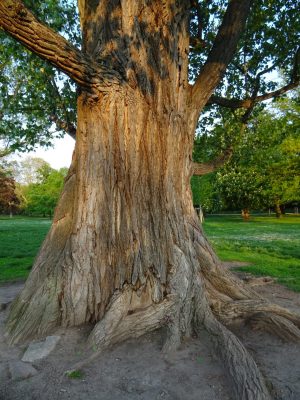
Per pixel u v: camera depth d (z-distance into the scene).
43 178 57.59
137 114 4.57
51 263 4.57
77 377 3.33
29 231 21.80
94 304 4.35
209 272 4.96
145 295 4.33
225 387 3.24
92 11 4.98
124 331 3.97
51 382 3.26
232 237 18.31
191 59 8.91
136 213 4.51
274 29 8.14
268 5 7.86
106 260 4.44
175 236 4.61
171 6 4.77
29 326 4.18
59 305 4.35
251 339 4.31
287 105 22.52
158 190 4.64
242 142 10.47
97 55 4.62
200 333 4.14
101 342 3.80
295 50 8.27
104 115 4.52
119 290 4.33
